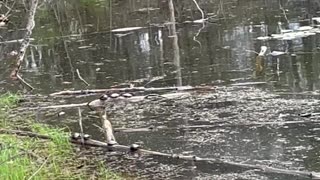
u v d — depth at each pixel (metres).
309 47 10.38
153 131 6.81
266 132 6.38
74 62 11.45
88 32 15.10
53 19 18.30
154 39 13.11
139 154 6.10
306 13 14.14
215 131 6.59
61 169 5.69
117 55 11.73
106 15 18.09
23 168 5.43
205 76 9.15
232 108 7.32
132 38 13.54
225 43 11.63
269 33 12.09
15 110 8.09
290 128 6.41
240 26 13.41
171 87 8.46
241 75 8.96
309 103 7.22
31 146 6.30
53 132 6.69
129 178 5.47
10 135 6.66
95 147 6.38
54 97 8.80
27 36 10.38
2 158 5.61
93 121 7.39
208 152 5.99
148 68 10.21
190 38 12.70
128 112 7.65
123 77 9.75
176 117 7.23
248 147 6.01
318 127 6.36
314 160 5.54
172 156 5.91
